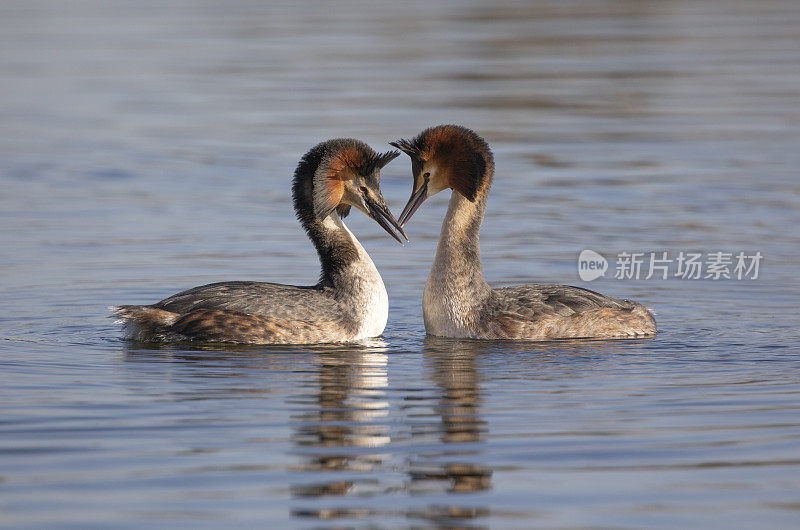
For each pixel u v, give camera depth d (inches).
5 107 1318.9
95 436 413.7
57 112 1288.1
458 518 343.6
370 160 579.5
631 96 1316.4
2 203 905.5
